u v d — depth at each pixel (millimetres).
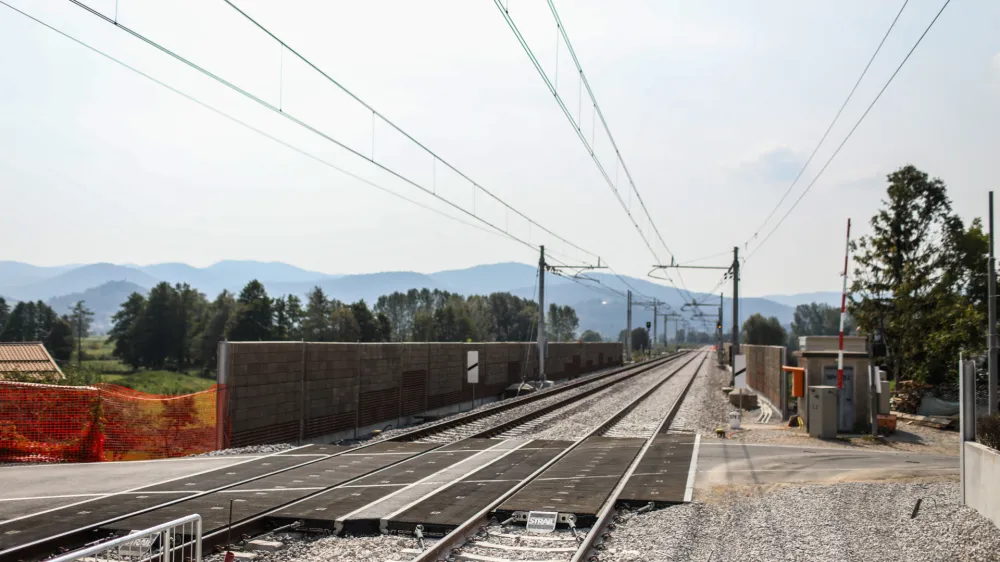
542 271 44250
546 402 34000
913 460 16500
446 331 114438
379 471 14836
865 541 9602
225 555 8352
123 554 8578
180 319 104875
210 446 17750
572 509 11297
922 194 34469
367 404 24547
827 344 23344
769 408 30453
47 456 15914
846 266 20875
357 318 96812
